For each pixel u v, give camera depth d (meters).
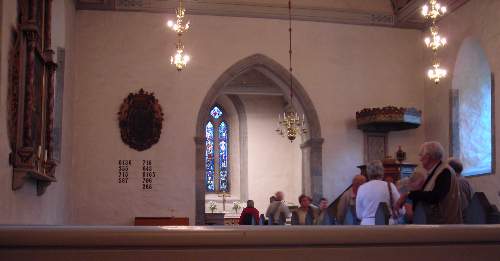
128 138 18.61
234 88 25.23
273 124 27.64
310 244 1.38
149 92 18.92
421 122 20.28
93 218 18.25
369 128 19.83
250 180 27.11
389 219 6.00
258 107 27.62
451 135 18.86
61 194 16.11
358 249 1.41
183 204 18.64
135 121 18.70
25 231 1.27
